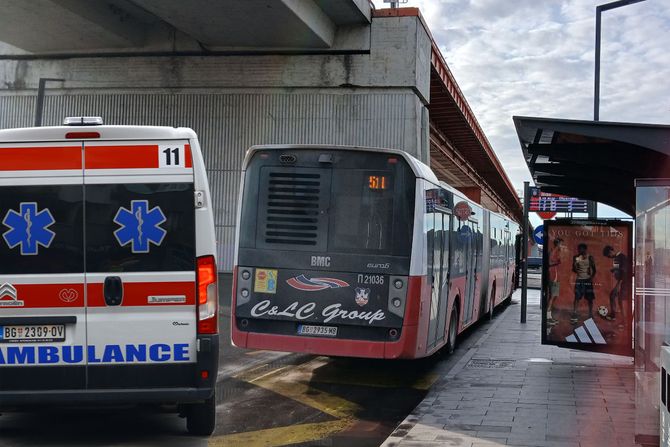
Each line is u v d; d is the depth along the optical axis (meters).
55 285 6.24
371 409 8.73
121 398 6.22
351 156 9.88
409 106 21.44
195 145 6.45
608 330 11.59
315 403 9.02
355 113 21.72
